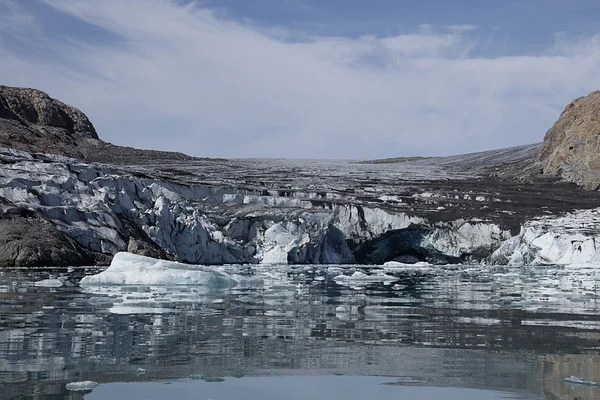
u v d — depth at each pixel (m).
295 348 6.52
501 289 16.58
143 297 12.10
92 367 5.48
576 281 21.06
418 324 8.59
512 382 5.04
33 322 8.29
